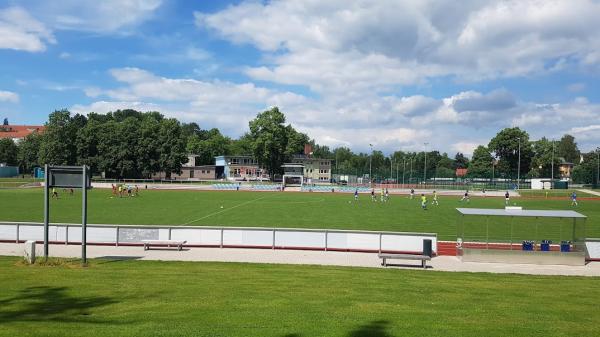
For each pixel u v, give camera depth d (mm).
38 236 27906
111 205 56469
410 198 79875
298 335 10055
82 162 121375
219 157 159250
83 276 16891
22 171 148375
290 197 75875
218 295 13984
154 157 127125
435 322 11516
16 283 15336
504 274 20562
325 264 22141
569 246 24266
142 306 12398
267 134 135750
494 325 11406
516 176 145125
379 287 16016
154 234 27406
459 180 136375
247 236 27094
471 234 36312
